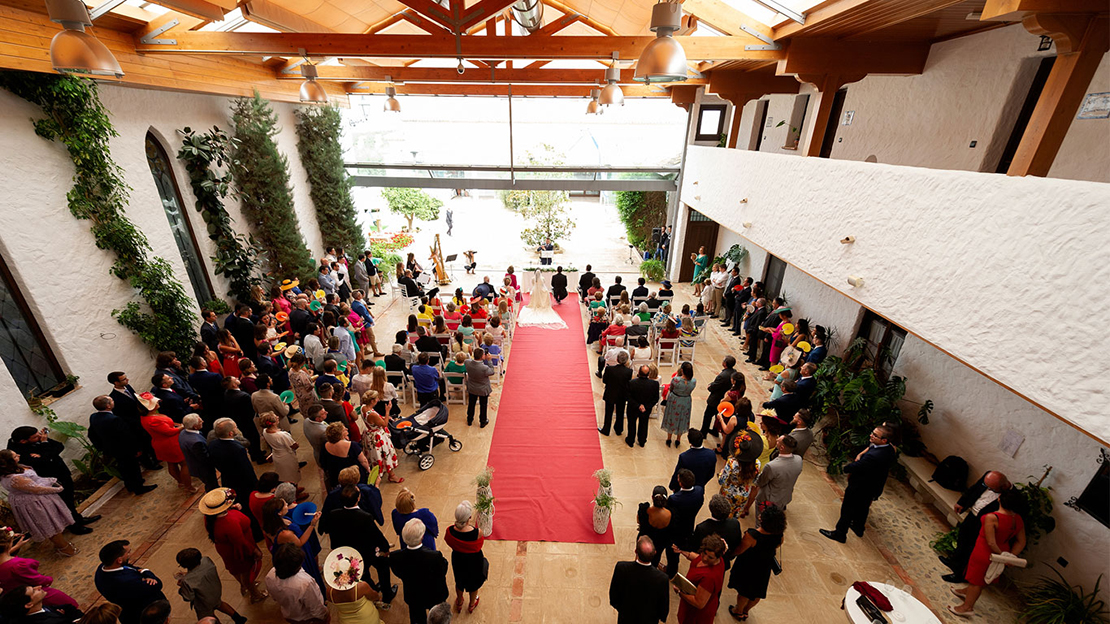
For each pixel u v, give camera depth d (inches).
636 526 229.6
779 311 374.0
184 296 322.3
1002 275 150.1
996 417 225.5
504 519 231.8
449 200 1255.5
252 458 261.0
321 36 277.3
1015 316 145.8
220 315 374.9
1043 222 136.3
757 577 170.9
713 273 512.4
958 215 167.5
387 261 635.5
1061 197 130.7
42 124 244.7
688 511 177.5
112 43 249.3
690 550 175.3
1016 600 195.9
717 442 289.4
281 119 484.7
